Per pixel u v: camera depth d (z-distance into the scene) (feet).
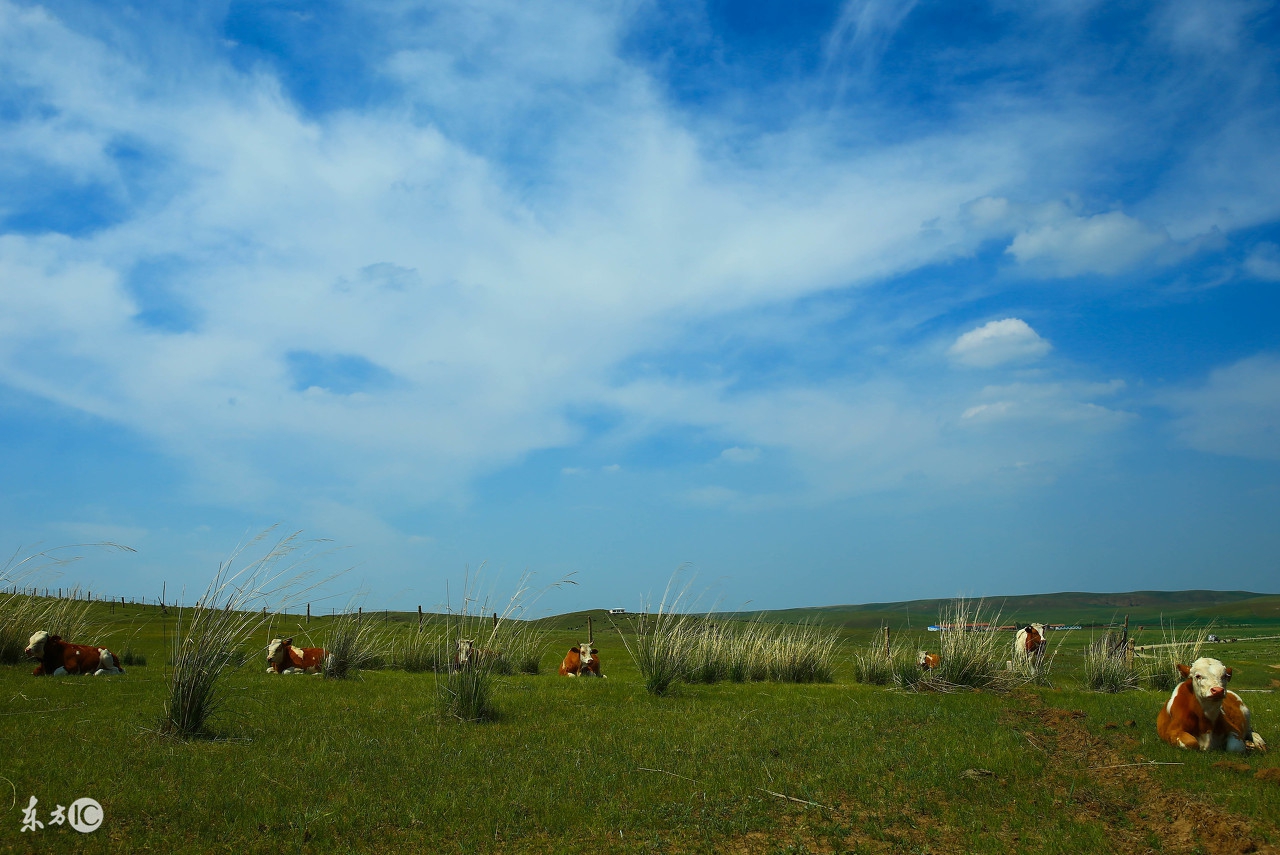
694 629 53.11
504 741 27.37
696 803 20.74
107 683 39.27
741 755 25.73
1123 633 55.26
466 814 19.26
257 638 73.05
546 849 17.40
